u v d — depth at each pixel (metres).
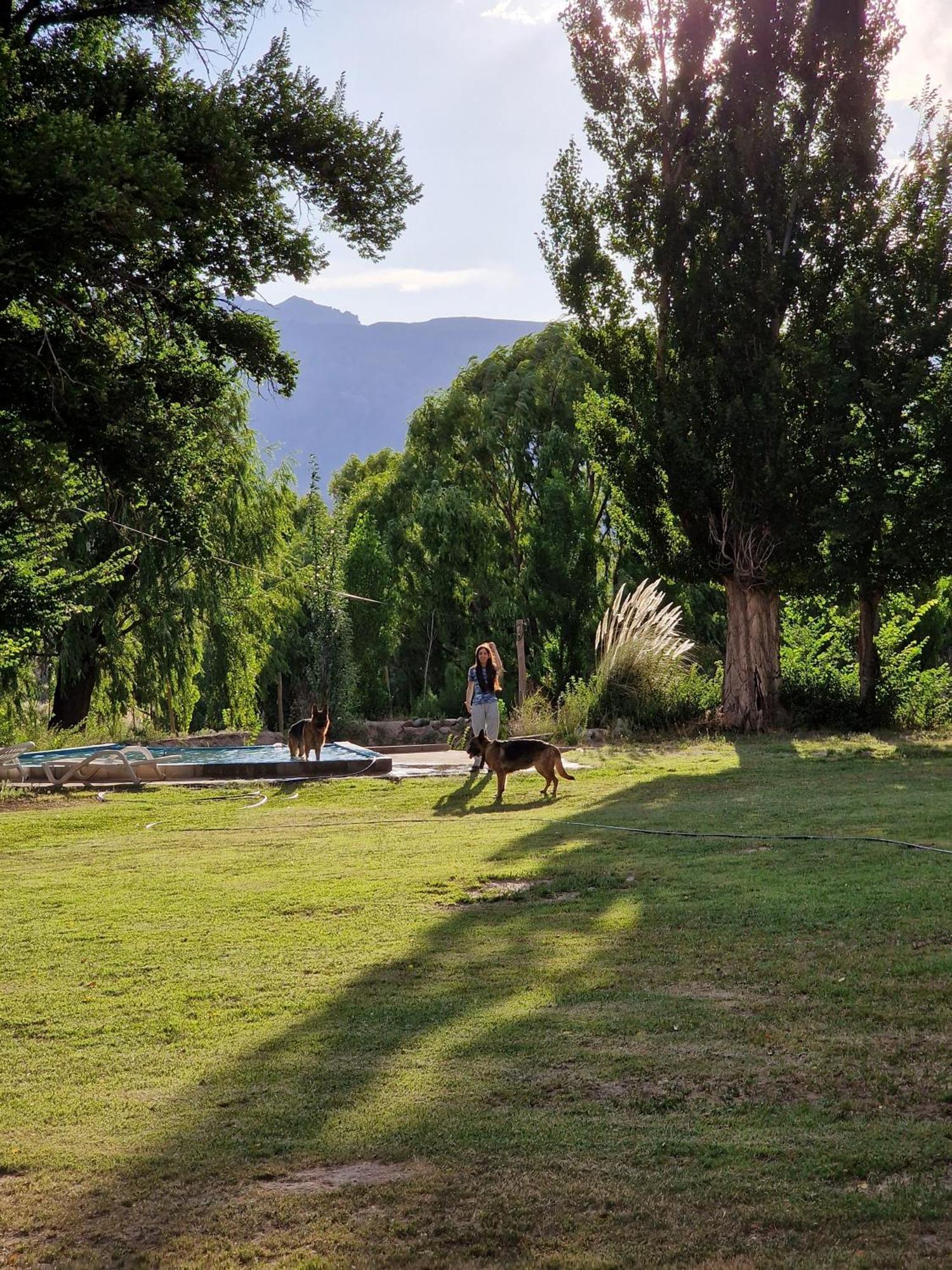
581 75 23.23
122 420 13.46
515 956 6.54
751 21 22.14
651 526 23.72
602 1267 3.22
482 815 13.21
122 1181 3.98
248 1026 5.53
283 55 13.59
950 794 12.71
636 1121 4.18
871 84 21.88
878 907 7.10
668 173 23.17
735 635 23.48
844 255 22.30
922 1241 3.25
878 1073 4.47
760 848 9.75
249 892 8.77
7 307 12.45
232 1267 3.37
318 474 37.66
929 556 21.34
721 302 22.38
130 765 16.75
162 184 10.22
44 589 18.45
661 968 6.11
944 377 21.08
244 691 28.97
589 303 23.98
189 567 26.86
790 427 21.92
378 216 14.77
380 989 6.00
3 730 21.67
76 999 6.10
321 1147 4.12
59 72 12.28
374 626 41.38
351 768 17.56
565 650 35.81
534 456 40.91
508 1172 3.84
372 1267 3.32
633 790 14.91
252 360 14.88
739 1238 3.34
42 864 10.76
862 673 23.25
